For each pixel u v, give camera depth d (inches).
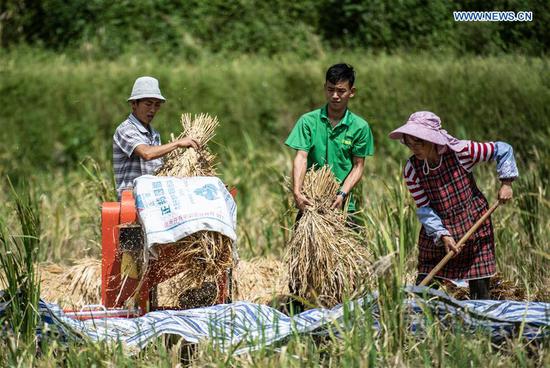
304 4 1117.7
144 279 383.6
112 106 839.1
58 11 1104.2
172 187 383.2
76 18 1104.2
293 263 406.0
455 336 342.3
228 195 397.4
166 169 419.2
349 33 1077.8
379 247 445.4
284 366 319.6
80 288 459.2
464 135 737.6
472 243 397.1
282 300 445.4
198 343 342.0
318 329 350.0
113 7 1114.7
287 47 1061.1
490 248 399.2
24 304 355.6
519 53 906.1
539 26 930.1
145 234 372.8
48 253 548.4
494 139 741.9
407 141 393.4
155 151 414.0
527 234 510.0
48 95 840.9
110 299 398.9
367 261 405.1
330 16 1095.6
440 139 384.5
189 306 398.9
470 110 772.0
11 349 330.6
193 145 415.5
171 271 390.0
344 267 397.4
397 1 1049.5
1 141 815.1
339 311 354.0
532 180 569.0
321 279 398.0
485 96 770.8
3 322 358.3
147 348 343.0
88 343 331.0
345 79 417.7
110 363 324.2
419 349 337.1
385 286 341.4
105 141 819.4
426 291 350.9
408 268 471.2
